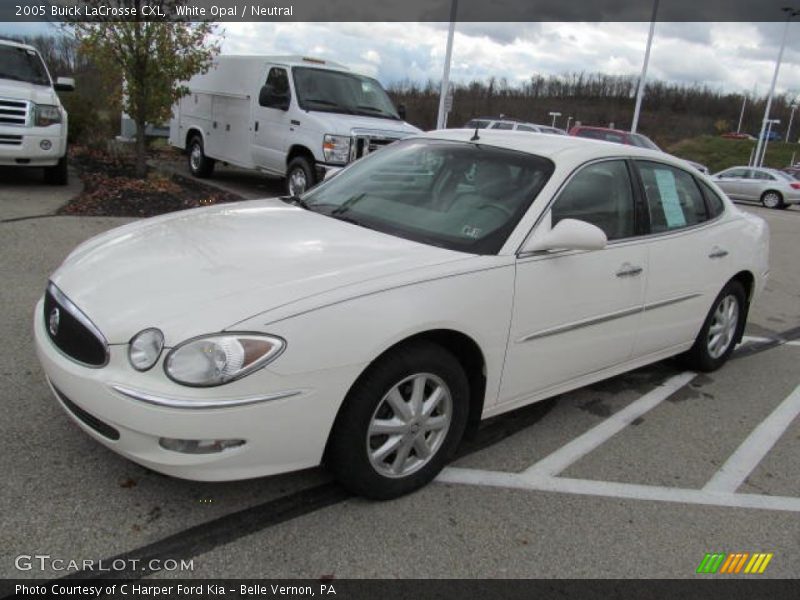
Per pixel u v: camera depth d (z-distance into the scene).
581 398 4.62
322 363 2.71
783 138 94.75
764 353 5.98
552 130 24.70
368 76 11.68
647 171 4.36
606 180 4.04
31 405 3.64
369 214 3.82
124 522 2.82
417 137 4.53
